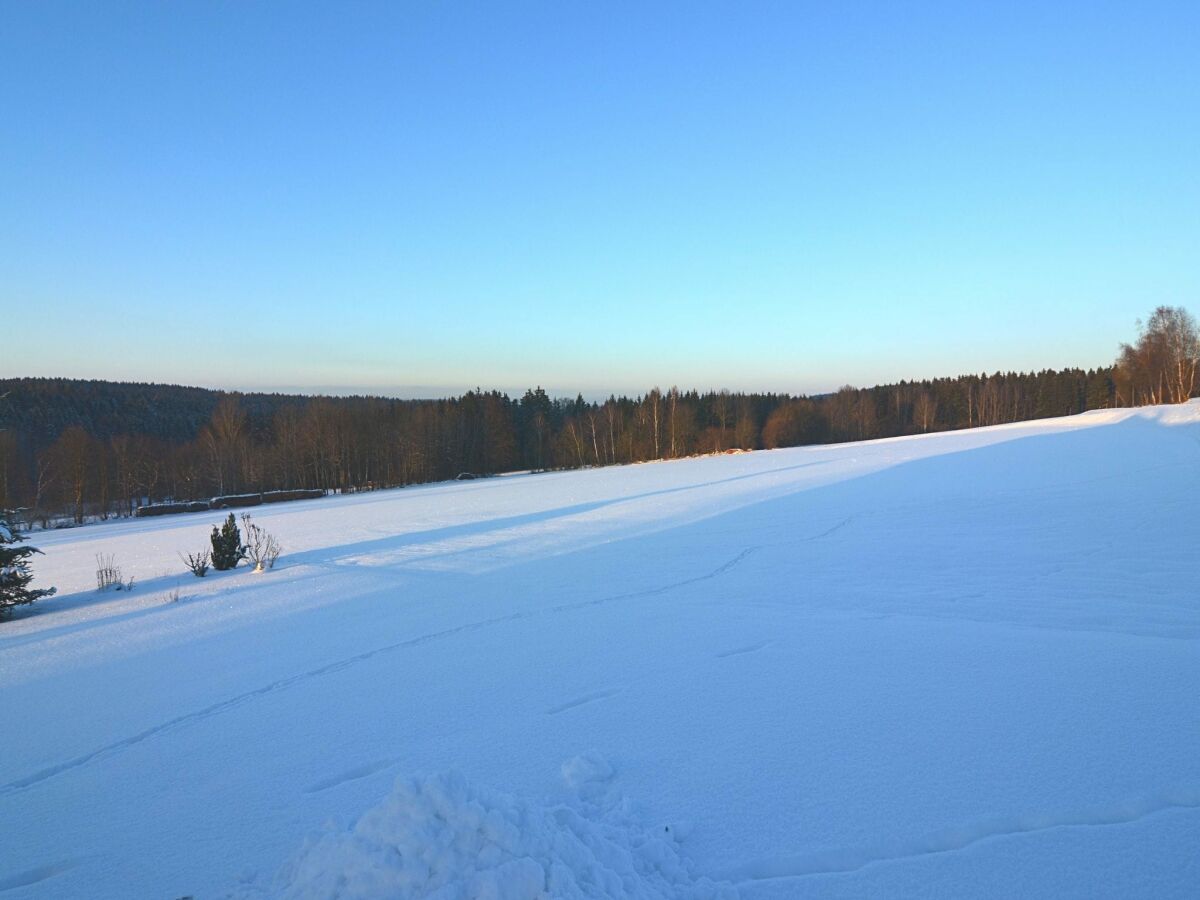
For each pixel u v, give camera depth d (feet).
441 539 48.93
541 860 7.79
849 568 28.68
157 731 15.79
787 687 15.43
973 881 8.46
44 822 11.83
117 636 25.98
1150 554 27.48
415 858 7.66
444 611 25.89
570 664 18.24
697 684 16.03
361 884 7.55
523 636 21.45
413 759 13.06
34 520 126.41
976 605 21.67
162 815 11.73
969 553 30.17
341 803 11.57
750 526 43.65
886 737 12.51
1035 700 13.75
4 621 31.37
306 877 8.02
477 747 13.35
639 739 13.16
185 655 22.35
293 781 12.59
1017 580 24.61
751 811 10.29
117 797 12.59
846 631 19.62
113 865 10.25
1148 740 11.75
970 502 46.88
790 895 8.38
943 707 13.70
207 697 17.92
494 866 7.63
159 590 36.32
